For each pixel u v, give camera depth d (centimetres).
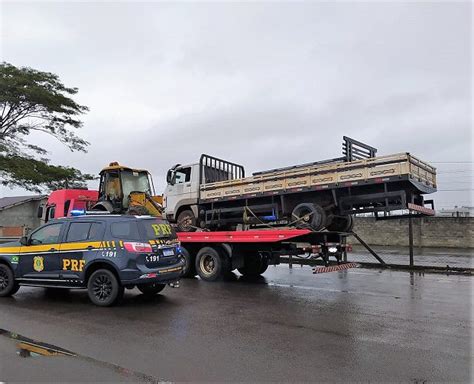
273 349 537
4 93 2719
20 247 907
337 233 1122
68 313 752
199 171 1425
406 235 2502
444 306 812
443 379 438
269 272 1428
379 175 1036
